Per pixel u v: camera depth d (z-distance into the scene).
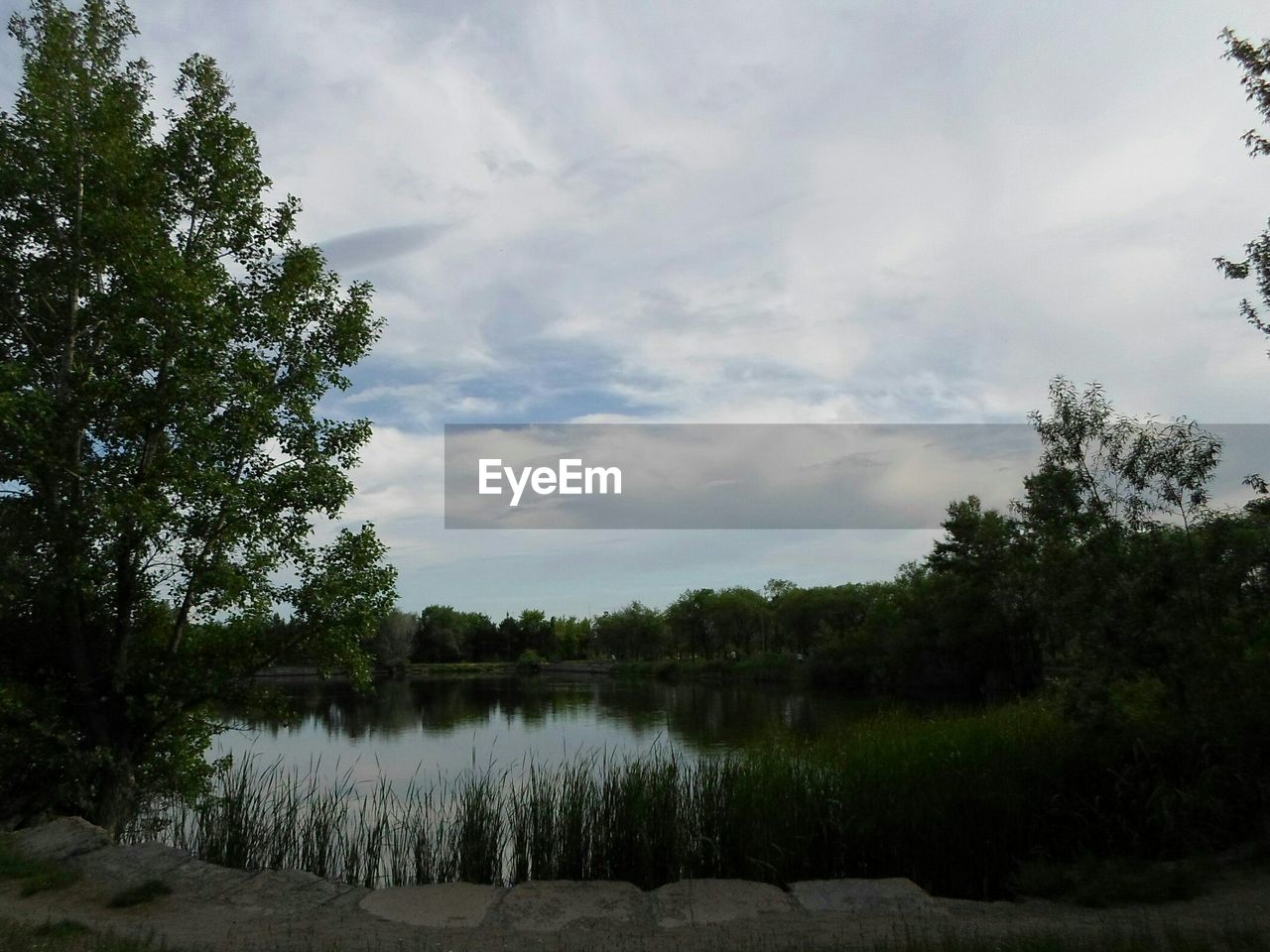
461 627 109.69
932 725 14.05
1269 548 9.81
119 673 13.38
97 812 12.70
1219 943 5.89
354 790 14.43
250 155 14.79
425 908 7.79
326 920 7.41
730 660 84.62
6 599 12.66
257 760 19.89
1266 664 9.92
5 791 12.94
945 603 45.94
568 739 26.12
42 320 13.73
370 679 14.70
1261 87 9.98
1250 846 8.67
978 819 10.16
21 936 6.36
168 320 12.85
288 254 15.21
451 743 25.69
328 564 14.59
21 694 12.50
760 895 8.20
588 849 10.44
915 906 7.79
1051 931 6.45
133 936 6.63
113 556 13.25
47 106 12.84
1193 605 10.28
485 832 10.77
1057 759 10.58
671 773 11.17
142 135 14.58
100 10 14.62
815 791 10.63
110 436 13.57
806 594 80.94
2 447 12.36
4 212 13.35
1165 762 9.92
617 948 6.55
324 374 15.11
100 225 12.66
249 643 14.47
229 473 13.74
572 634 119.19
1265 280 10.09
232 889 8.32
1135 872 8.48
